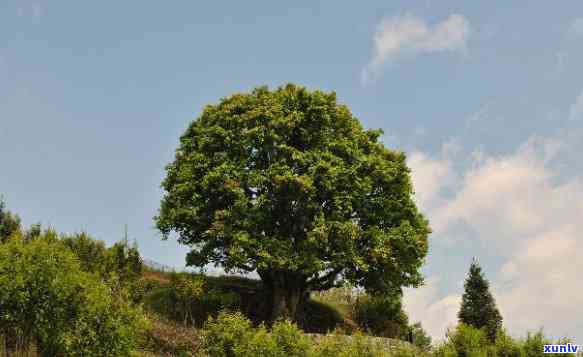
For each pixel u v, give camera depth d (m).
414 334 40.75
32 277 15.59
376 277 37.06
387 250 34.50
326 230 33.28
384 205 37.03
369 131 39.97
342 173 34.94
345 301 46.19
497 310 43.25
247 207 33.97
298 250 34.22
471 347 23.97
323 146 36.12
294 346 21.20
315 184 35.09
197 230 36.88
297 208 34.44
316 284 37.69
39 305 15.54
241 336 21.36
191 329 27.77
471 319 43.00
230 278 44.50
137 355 19.34
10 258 15.80
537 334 23.50
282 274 36.38
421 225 38.06
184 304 33.19
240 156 35.72
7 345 15.77
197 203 35.41
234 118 36.47
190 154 37.00
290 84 38.22
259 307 38.66
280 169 33.91
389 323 40.88
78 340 15.82
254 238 33.50
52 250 16.83
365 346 23.44
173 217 35.72
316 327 38.69
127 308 17.97
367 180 35.75
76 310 16.12
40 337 15.81
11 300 15.19
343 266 35.34
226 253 35.16
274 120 35.22
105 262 26.66
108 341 16.53
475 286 44.28
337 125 37.66
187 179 36.22
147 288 34.41
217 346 21.42
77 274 16.91
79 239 27.19
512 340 23.84
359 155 36.72
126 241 29.73
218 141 36.56
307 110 36.44
